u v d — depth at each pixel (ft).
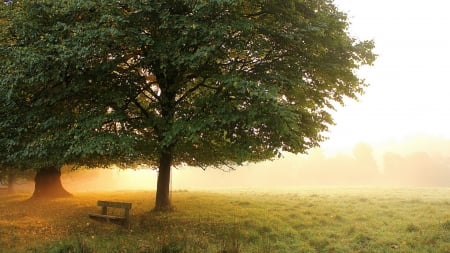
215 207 55.98
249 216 47.98
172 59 34.73
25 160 38.86
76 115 38.22
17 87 36.17
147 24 37.42
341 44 41.83
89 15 37.73
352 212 52.08
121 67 42.47
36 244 33.09
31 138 37.99
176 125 36.29
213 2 33.47
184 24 33.96
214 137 41.47
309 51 40.86
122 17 34.32
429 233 37.11
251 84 32.71
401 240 35.99
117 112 38.06
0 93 36.01
